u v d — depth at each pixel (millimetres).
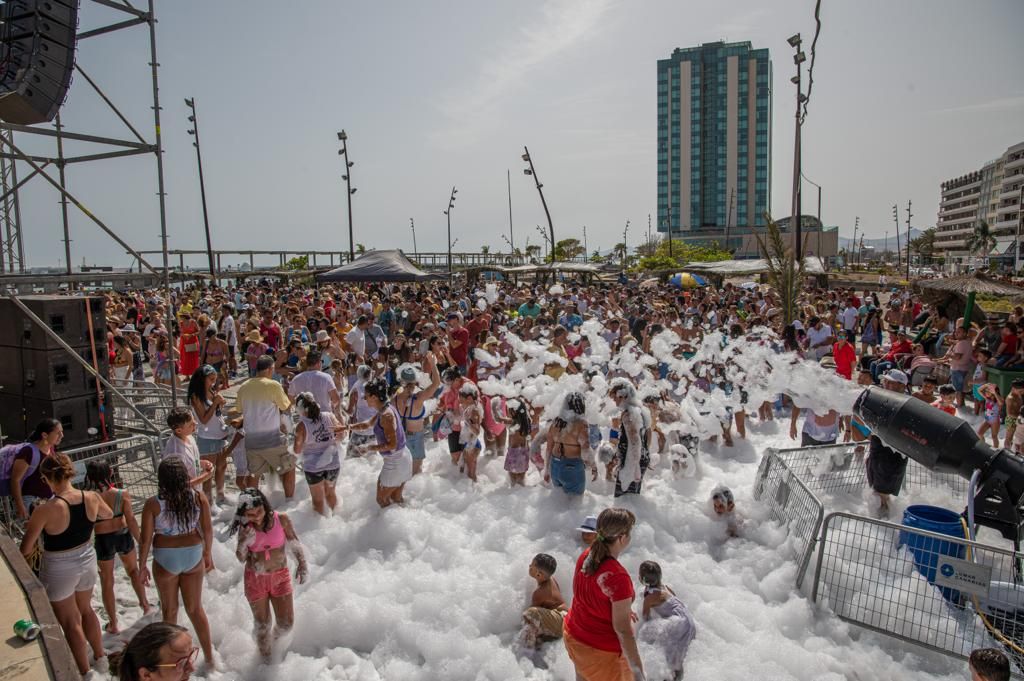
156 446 6895
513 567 5484
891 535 5133
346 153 33031
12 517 5598
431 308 17016
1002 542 5988
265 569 4523
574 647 3691
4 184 9438
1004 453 5301
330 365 11086
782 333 14281
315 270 37875
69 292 9477
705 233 143125
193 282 33094
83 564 4301
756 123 139750
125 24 7656
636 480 6605
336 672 4527
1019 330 10844
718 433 8922
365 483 7570
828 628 4914
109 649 4609
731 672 4305
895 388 6891
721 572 5551
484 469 8023
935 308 17438
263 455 6879
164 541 4367
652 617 4281
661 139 146750
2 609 3721
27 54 6840
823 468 7258
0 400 7055
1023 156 114688
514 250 59094
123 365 12109
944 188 164125
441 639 4672
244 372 15492
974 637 4469
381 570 5711
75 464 6266
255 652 4668
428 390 7758
